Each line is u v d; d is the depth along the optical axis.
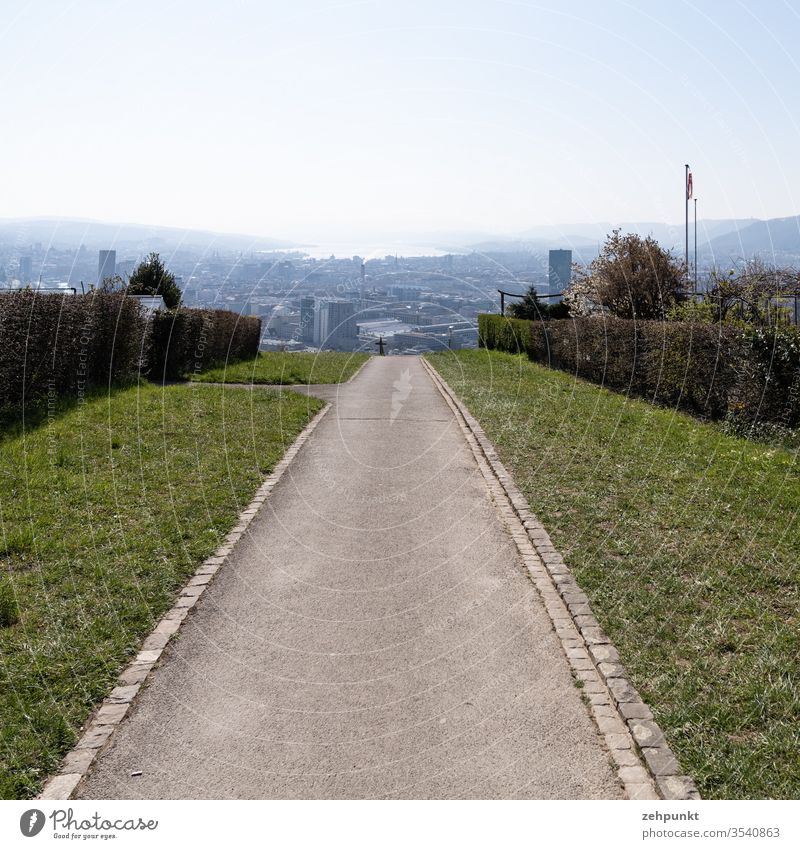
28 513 7.38
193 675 4.64
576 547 6.83
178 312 19.20
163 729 4.08
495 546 7.01
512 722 4.14
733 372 12.41
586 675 4.61
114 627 5.18
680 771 3.68
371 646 5.03
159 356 19.02
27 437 10.41
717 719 4.08
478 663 4.79
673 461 9.99
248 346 26.22
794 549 6.66
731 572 6.16
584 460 10.22
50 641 4.94
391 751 3.90
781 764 3.73
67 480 8.52
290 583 6.10
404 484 9.31
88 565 6.22
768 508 7.86
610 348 18.48
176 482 8.90
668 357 14.99
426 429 13.21
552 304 30.62
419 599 5.80
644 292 24.75
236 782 3.67
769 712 4.16
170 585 5.95
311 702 4.34
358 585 6.07
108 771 3.75
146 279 27.27
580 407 14.95
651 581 6.01
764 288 16.97
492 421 13.61
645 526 7.36
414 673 4.68
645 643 4.97
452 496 8.74
